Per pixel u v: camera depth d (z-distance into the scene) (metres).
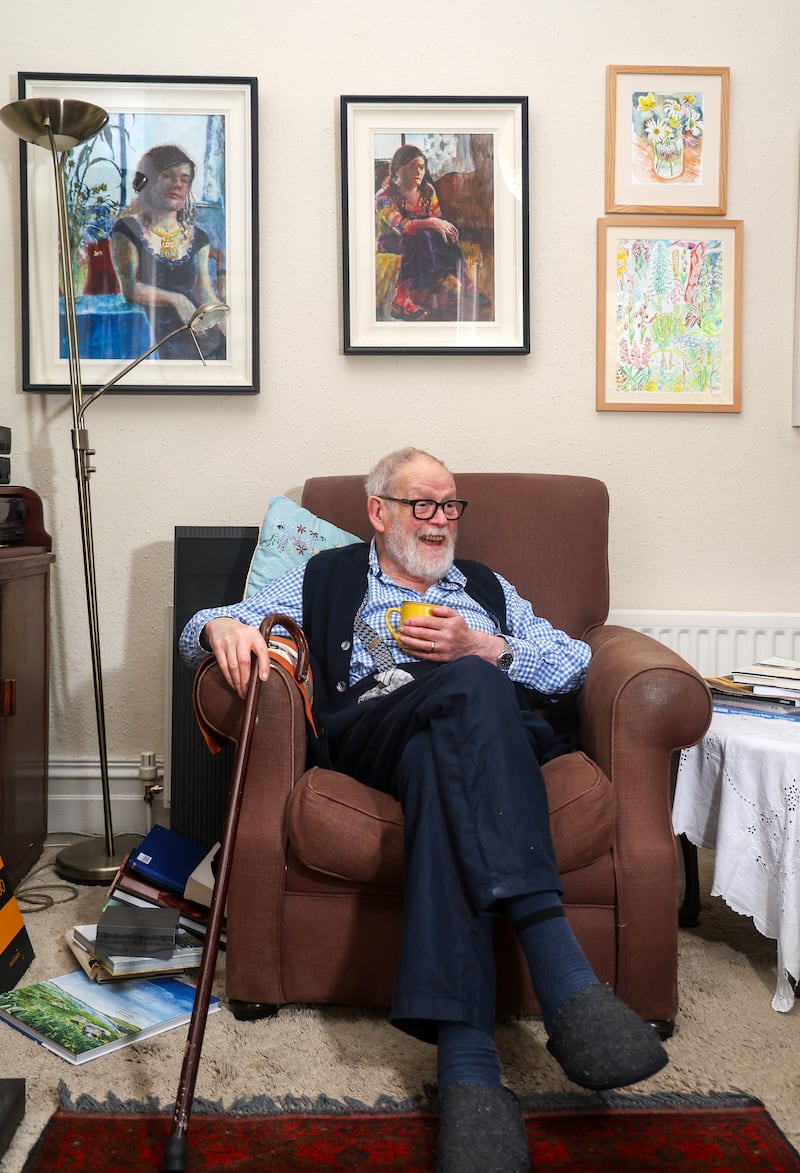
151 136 2.62
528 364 2.71
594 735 1.78
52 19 2.62
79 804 2.72
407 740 1.64
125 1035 1.60
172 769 2.46
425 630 1.88
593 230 2.69
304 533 2.25
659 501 2.74
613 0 2.65
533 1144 1.35
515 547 2.30
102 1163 1.30
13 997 1.72
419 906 1.41
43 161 2.61
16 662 2.29
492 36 2.65
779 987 1.73
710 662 2.69
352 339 2.66
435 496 2.04
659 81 2.66
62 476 2.69
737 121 2.69
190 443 2.69
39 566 2.46
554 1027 1.32
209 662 1.76
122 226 2.64
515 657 1.94
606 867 1.64
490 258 2.67
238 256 2.65
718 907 2.27
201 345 2.65
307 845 1.61
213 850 2.04
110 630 2.71
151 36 2.63
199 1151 1.33
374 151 2.64
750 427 2.73
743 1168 1.30
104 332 2.65
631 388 2.71
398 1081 1.50
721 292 2.70
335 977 1.67
